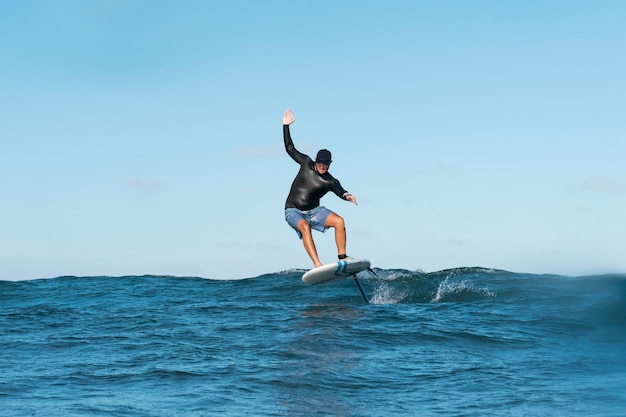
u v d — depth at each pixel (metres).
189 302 16.31
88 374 8.58
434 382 8.25
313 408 7.17
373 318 12.38
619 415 6.94
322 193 14.44
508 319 12.21
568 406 7.26
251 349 9.92
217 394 7.63
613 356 9.68
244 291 17.92
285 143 14.64
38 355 9.73
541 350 10.05
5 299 18.73
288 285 18.03
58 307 15.14
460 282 16.89
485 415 6.95
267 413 6.96
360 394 7.72
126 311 14.07
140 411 6.96
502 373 8.70
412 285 16.73
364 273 18.23
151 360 9.30
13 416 6.74
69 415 6.78
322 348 9.97
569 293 14.60
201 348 10.05
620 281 15.42
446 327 11.45
